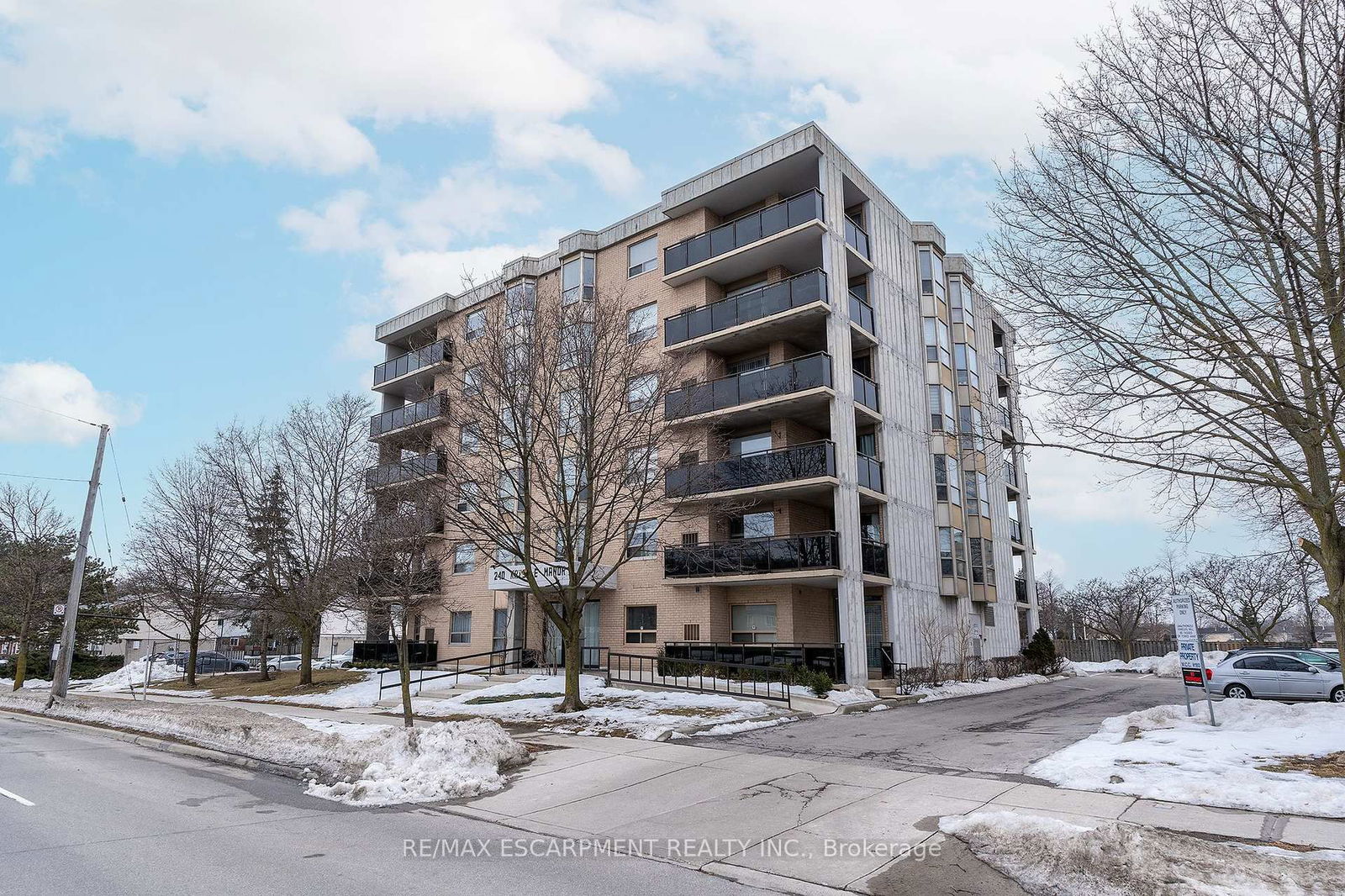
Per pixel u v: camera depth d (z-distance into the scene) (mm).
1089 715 17172
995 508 32469
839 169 25688
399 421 31625
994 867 6469
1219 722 13570
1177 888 5539
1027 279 11844
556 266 30719
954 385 30484
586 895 6113
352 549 20844
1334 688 19297
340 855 7184
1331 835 6961
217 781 11125
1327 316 9664
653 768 11023
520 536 19641
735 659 22625
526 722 16078
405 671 14938
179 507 30141
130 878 6434
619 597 26328
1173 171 10719
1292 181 9773
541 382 18375
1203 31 10500
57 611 23219
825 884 6355
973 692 23984
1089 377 11664
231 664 39438
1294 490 10953
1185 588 46281
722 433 25906
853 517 22891
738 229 25500
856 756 11797
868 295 26766
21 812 9078
